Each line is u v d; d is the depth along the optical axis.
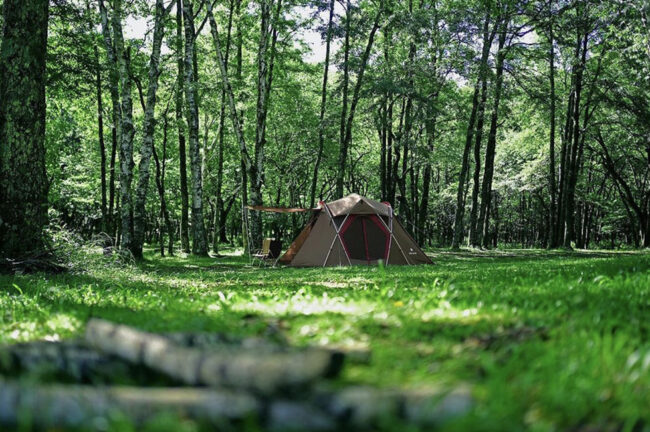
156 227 55.22
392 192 39.62
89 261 15.12
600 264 10.38
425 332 3.73
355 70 32.00
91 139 40.72
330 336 3.65
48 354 2.69
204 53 33.00
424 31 31.19
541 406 2.12
